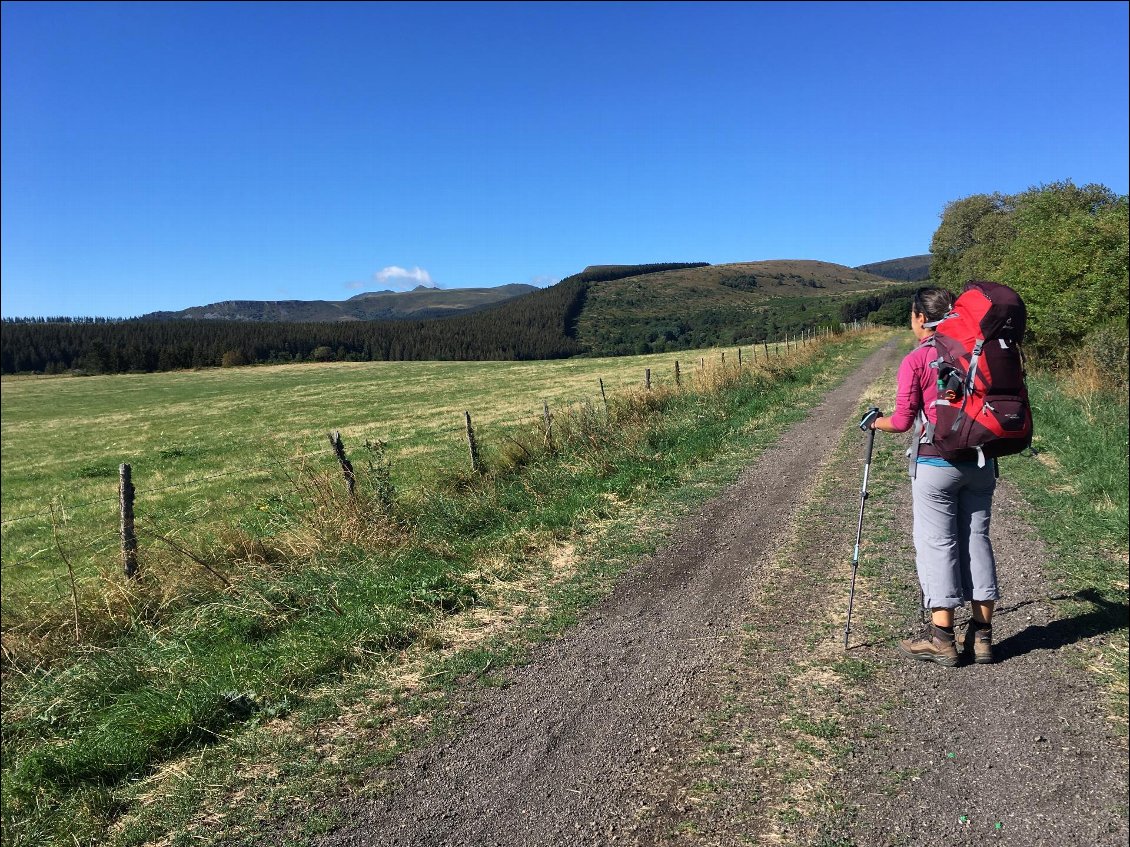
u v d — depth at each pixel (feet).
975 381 11.23
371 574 19.75
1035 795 9.39
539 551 22.22
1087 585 15.80
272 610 18.06
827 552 20.20
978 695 11.87
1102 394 37.83
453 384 177.99
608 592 18.47
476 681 14.05
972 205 157.28
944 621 12.55
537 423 39.52
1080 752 10.19
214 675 14.62
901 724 11.23
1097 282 50.57
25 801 11.51
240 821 10.32
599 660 14.56
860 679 12.71
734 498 27.25
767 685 12.83
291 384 239.09
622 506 26.94
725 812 9.50
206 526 25.72
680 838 9.07
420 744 11.93
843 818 9.18
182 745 12.51
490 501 27.73
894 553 19.54
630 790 10.17
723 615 16.33
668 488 29.22
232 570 21.25
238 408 164.96
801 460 33.50
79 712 14.64
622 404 45.73
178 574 20.44
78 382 327.67
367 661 15.12
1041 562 17.49
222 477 63.41
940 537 12.33
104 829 10.59
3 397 267.59
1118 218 51.80
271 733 12.63
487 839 9.44
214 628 17.57
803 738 11.07
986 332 11.27
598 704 12.74
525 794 10.32
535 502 27.73
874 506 24.63
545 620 16.84
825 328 185.57
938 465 12.01
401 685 14.08
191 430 127.44
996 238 127.44
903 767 10.17
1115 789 9.39
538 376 179.83
